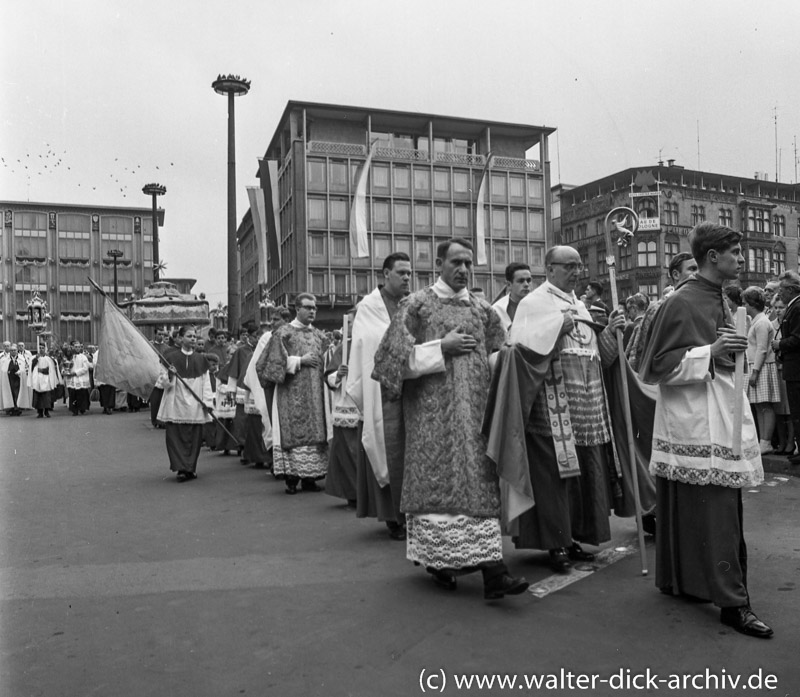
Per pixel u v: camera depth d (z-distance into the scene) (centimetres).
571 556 504
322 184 4425
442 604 418
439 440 434
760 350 855
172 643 371
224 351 1432
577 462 470
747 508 637
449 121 4625
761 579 445
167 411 898
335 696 309
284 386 814
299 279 4353
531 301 474
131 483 885
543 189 4803
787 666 326
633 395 522
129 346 892
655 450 412
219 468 1016
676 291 401
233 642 370
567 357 480
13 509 728
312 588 454
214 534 608
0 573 501
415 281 4575
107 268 6391
